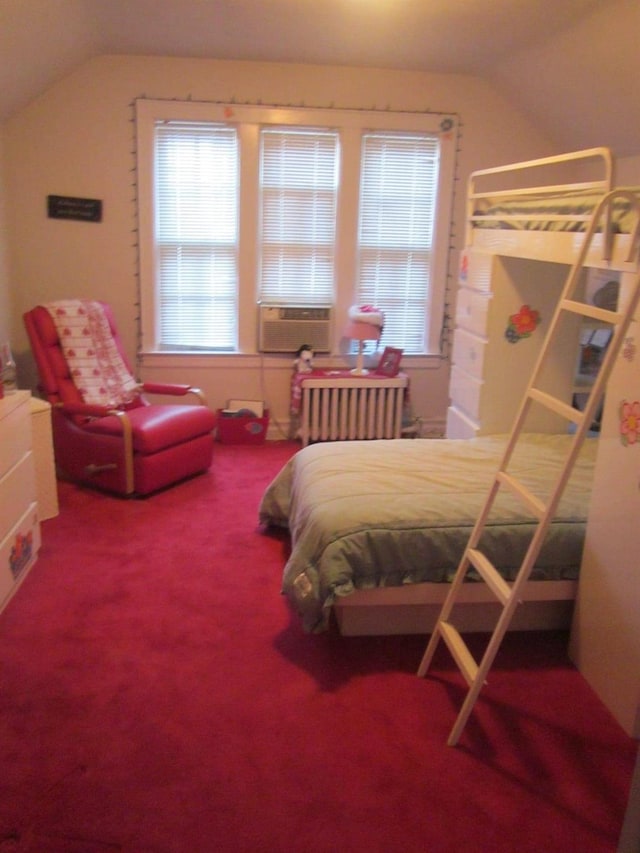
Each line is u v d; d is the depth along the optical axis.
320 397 4.64
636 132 3.80
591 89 3.71
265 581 2.89
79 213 4.43
